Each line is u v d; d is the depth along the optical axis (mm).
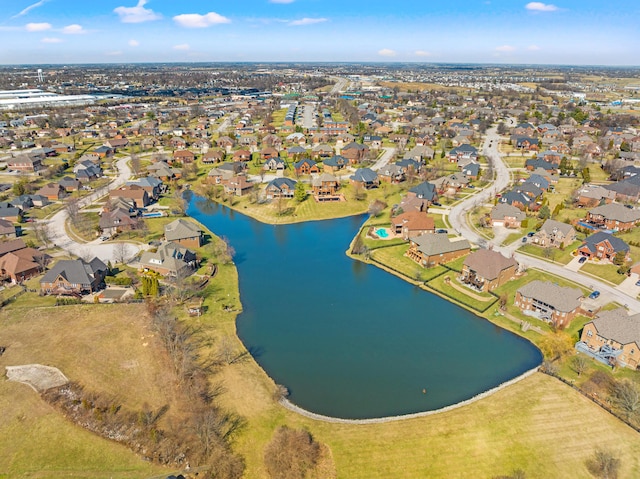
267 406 65875
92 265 98312
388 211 150000
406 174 182625
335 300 97688
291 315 91562
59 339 79875
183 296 94438
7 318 86000
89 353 76250
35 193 161625
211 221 147500
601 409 64125
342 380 72375
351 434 60688
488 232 129500
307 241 130625
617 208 129125
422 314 92438
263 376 72688
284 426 62062
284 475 54500
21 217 139625
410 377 73125
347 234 136000
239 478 55188
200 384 69312
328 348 80750
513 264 101750
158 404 65500
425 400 67750
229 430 61438
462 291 99625
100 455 57562
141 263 106250
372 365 76188
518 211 133125
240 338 83250
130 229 129750
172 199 163500
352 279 107625
